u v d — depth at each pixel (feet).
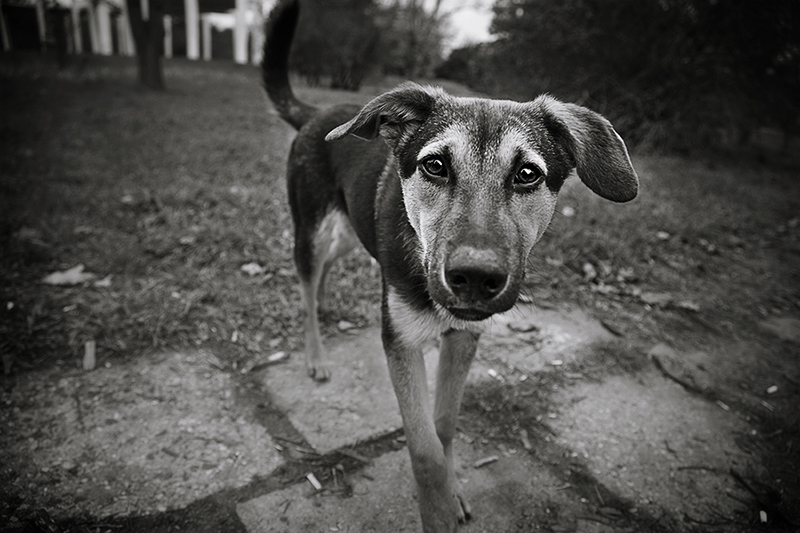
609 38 6.51
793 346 2.35
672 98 6.50
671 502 1.49
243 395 1.77
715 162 6.55
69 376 1.77
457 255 0.96
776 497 1.52
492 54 7.94
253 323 2.14
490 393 1.87
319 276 1.92
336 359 2.01
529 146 1.12
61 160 3.77
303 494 1.42
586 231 3.22
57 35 7.62
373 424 1.69
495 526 1.37
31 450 1.47
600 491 1.50
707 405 1.90
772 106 6.72
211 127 5.26
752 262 3.33
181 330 2.03
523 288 1.53
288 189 2.01
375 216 1.52
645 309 2.53
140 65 7.36
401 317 1.32
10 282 2.24
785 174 6.37
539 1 6.92
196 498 1.38
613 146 1.25
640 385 1.99
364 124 1.26
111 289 2.26
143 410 1.66
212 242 2.69
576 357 2.11
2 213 2.79
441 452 1.28
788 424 1.83
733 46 6.13
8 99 5.50
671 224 3.61
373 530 1.34
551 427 1.73
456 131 1.13
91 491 1.37
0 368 1.77
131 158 3.99
